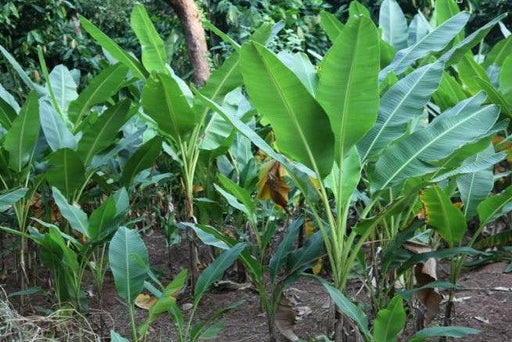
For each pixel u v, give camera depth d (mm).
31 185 4988
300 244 5551
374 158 3395
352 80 3004
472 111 3342
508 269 3797
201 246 6152
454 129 3285
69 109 5086
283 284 3646
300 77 3727
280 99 2986
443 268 5410
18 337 3506
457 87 4652
